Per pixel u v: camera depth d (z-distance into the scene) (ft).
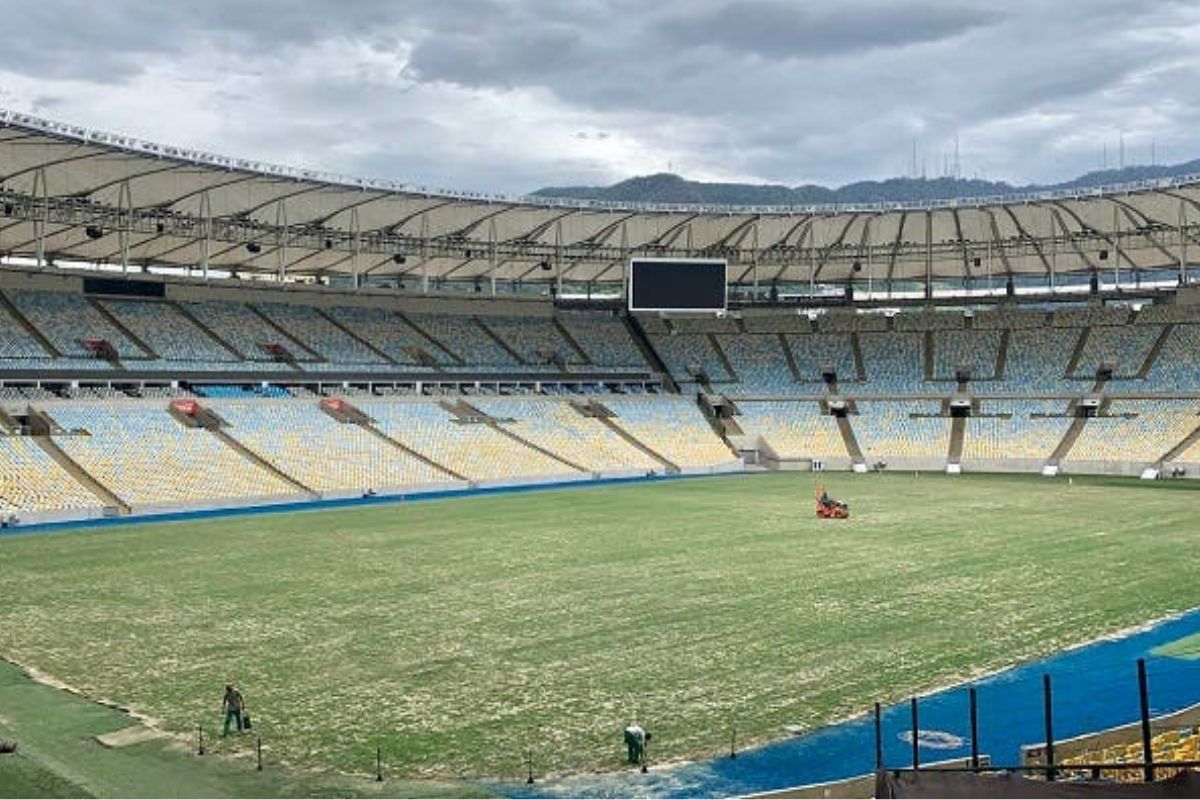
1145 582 123.24
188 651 93.86
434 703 79.46
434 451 248.73
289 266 296.51
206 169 206.59
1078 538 157.48
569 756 68.90
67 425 208.85
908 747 70.69
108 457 202.90
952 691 82.33
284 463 222.07
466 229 273.75
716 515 187.42
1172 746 65.00
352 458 233.14
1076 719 76.02
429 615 107.24
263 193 228.84
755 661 90.38
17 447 196.54
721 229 288.71
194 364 249.14
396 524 176.24
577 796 62.69
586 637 98.37
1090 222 267.39
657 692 82.02
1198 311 298.97
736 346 338.54
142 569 133.18
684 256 303.89
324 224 258.57
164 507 191.01
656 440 292.20
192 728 73.97
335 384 267.39
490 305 323.98
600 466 267.59
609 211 267.80
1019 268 313.73
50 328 238.27
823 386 320.09
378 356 284.20
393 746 70.59
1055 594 116.67
